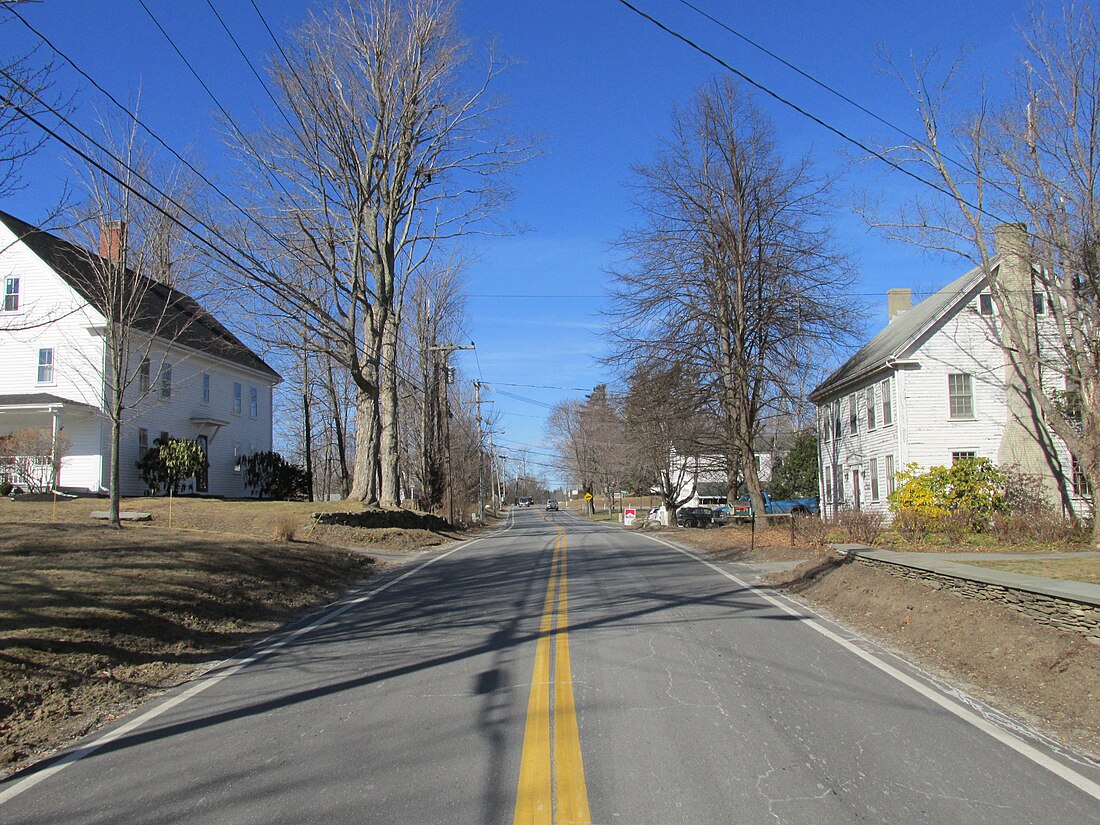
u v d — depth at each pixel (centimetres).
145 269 1788
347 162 2697
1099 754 562
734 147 3044
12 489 2578
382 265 2927
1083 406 2033
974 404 2975
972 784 502
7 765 568
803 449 5412
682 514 4697
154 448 2917
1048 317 2742
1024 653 783
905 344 2981
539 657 855
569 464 11262
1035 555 1510
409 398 4738
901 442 2970
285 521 1925
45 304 2683
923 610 1018
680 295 3058
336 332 2809
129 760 564
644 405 3153
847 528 2111
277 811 466
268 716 667
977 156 1970
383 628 1075
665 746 570
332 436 5969
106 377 2316
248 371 3888
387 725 629
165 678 818
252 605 1191
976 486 2195
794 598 1331
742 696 702
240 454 3850
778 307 2992
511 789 491
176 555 1353
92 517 2114
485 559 2136
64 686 735
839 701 690
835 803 471
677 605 1236
